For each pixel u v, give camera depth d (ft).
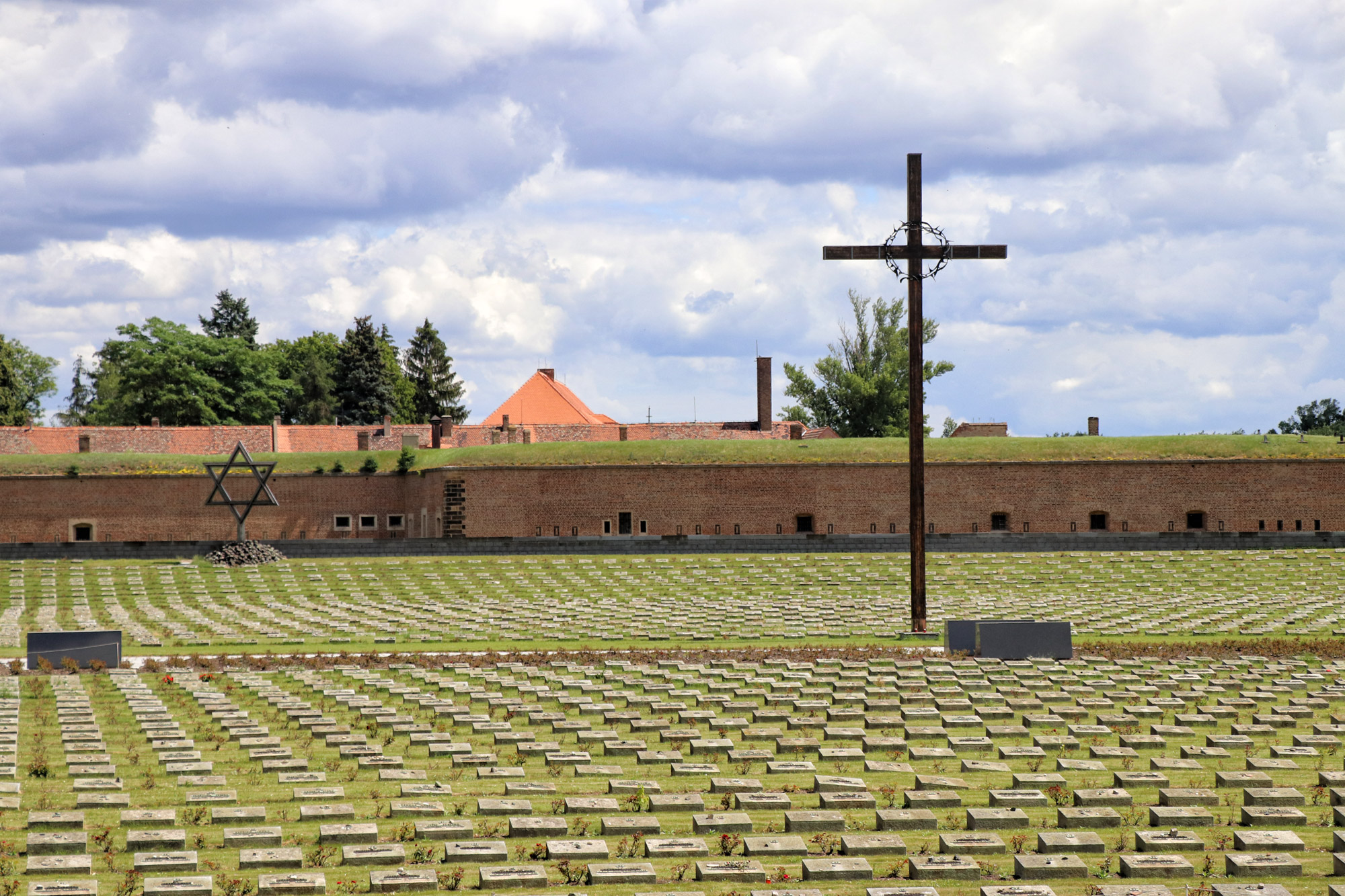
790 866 56.18
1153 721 86.07
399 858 56.85
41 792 67.46
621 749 78.13
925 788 68.13
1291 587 169.99
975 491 219.20
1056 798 64.95
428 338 424.46
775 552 206.49
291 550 206.08
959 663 109.09
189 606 162.91
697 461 219.41
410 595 170.30
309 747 79.61
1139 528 217.56
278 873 54.29
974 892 52.49
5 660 121.80
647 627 141.28
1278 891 50.55
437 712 90.02
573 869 54.90
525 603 163.53
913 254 129.80
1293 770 71.51
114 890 52.75
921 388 131.23
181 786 69.26
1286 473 217.15
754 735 82.02
